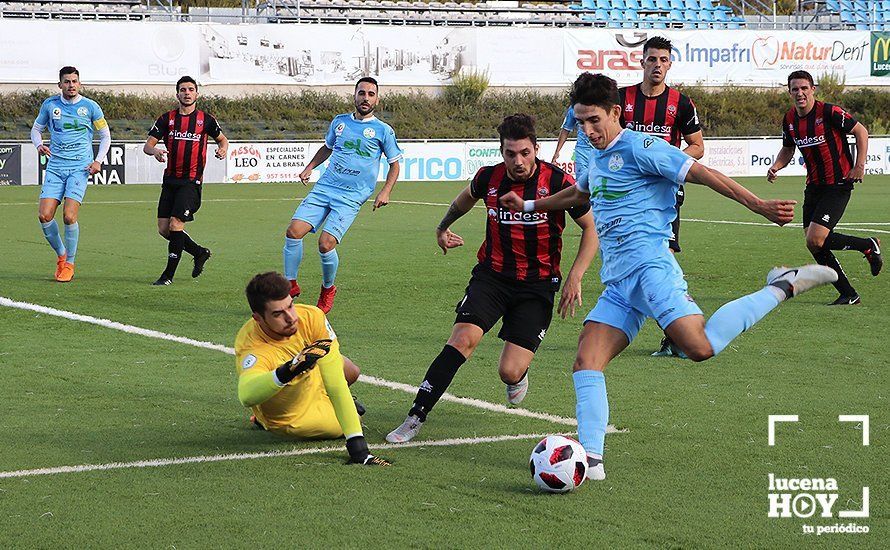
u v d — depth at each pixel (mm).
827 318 11234
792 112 12641
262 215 24578
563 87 47500
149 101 42844
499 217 6859
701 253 17266
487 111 46000
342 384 6172
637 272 5902
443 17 49375
